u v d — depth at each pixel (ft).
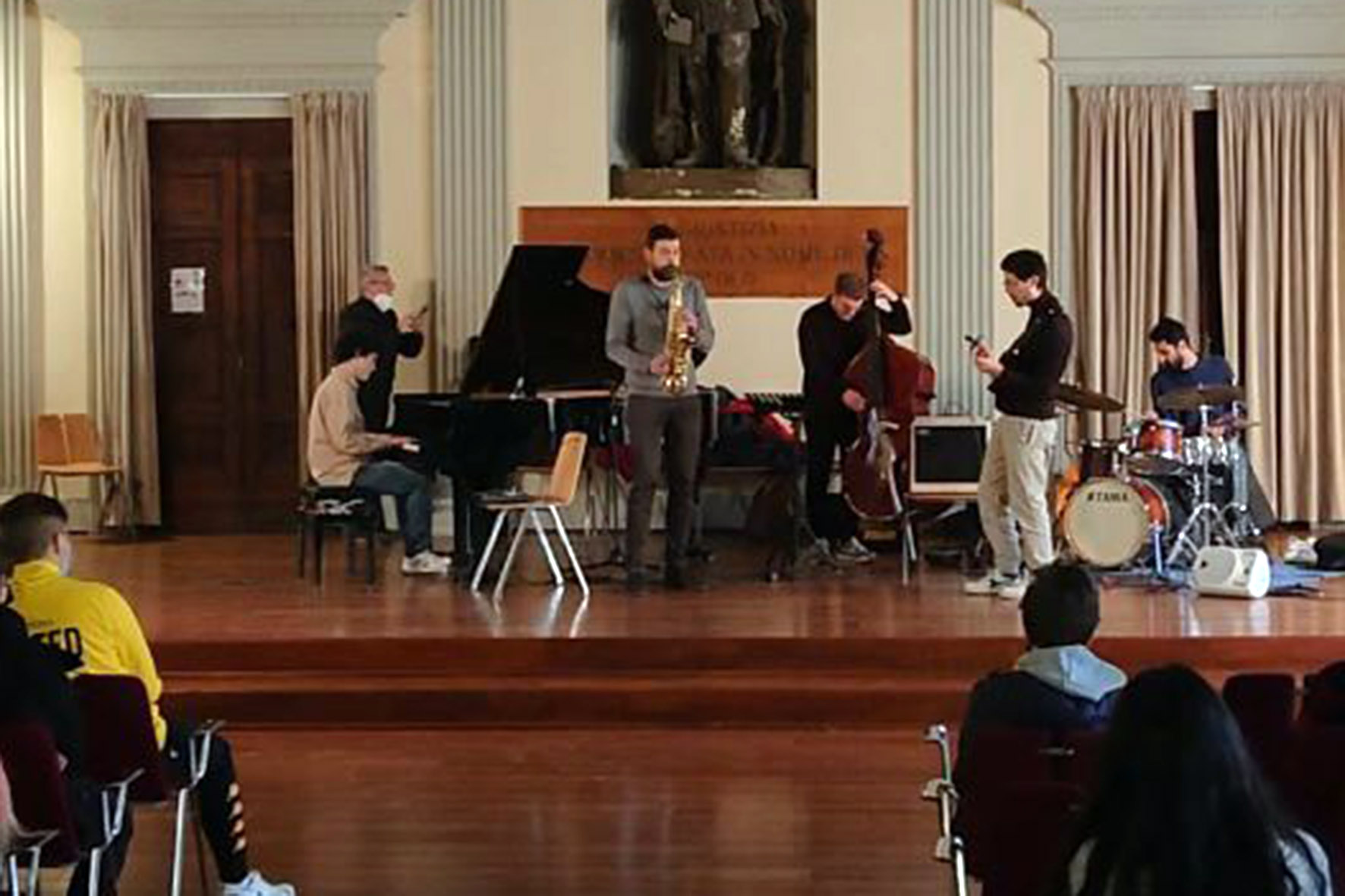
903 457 33.09
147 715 16.07
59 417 39.63
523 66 40.14
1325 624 27.81
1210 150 39.96
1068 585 15.48
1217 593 30.73
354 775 23.25
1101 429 39.40
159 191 40.60
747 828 20.70
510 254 38.55
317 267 40.01
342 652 26.81
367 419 36.40
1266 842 8.70
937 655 26.61
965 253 39.96
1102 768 9.05
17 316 40.22
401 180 40.24
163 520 40.91
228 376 40.88
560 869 19.26
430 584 32.73
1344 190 39.37
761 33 40.32
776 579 32.94
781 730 25.45
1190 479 33.60
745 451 36.86
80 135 40.29
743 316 40.14
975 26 39.81
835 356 34.86
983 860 13.32
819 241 40.14
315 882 18.90
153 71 39.96
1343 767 13.61
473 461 32.30
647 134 40.55
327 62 39.93
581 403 33.78
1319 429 39.58
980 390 40.14
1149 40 39.55
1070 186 39.81
